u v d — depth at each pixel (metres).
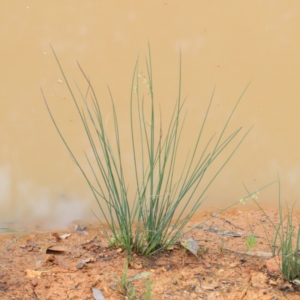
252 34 10.78
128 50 9.88
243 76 9.24
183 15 11.30
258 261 4.69
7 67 8.99
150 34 10.49
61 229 5.45
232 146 7.32
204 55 9.88
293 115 8.11
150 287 4.09
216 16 11.34
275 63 9.79
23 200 6.02
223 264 4.62
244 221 5.68
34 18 10.81
